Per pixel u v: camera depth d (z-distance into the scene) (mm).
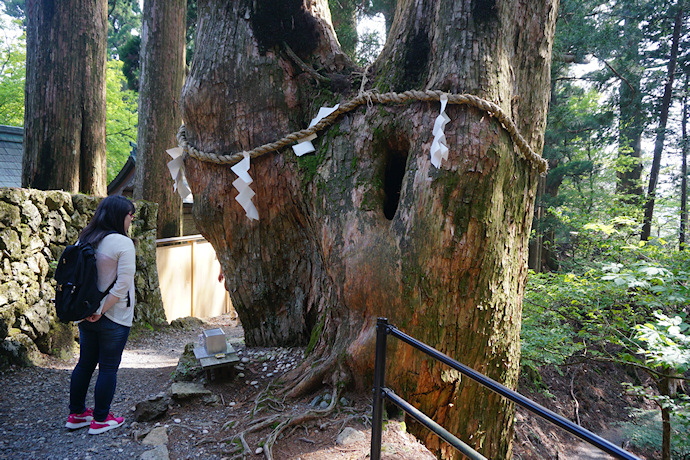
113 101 19250
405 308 2812
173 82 8773
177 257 9211
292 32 3520
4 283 4180
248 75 3447
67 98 5898
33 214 4652
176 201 9133
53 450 2480
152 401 2953
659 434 7070
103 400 2686
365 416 2750
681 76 13633
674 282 4914
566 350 6445
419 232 2762
